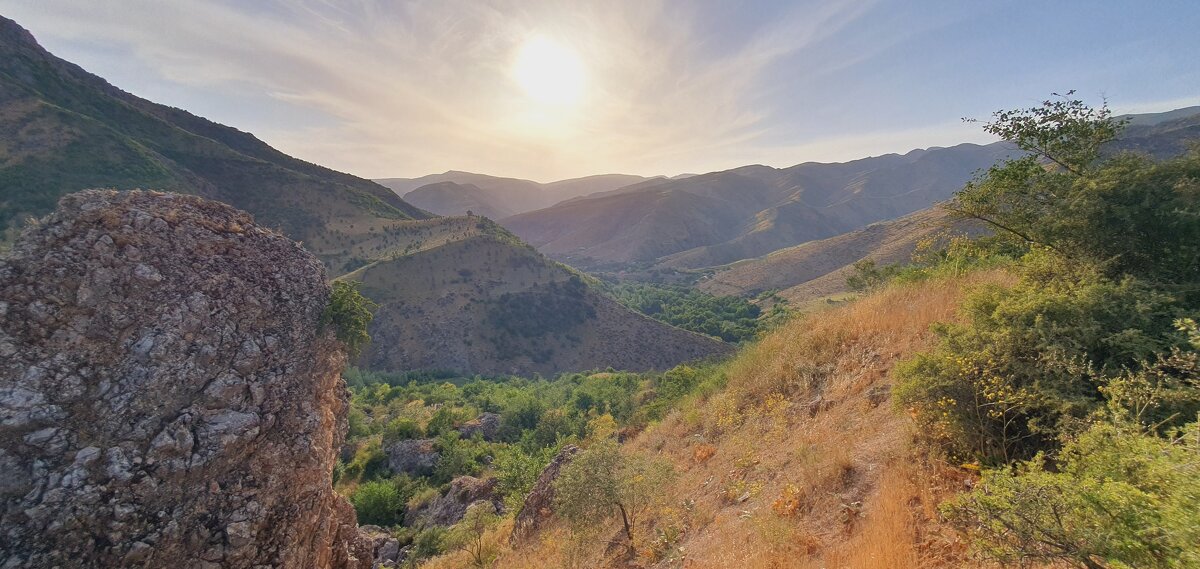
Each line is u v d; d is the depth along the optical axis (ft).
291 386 40.50
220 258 41.52
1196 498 7.59
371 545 52.06
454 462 124.98
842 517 16.63
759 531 18.54
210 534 31.58
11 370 29.32
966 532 11.32
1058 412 13.56
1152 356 12.94
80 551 27.53
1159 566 7.62
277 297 44.16
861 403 24.13
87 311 32.99
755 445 28.07
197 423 33.73
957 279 32.48
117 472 29.58
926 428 16.56
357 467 136.36
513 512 60.39
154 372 33.53
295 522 35.73
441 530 73.51
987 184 20.12
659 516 27.63
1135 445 9.20
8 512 26.71
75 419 30.07
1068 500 8.78
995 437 14.37
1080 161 18.71
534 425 167.12
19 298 31.09
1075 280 16.66
